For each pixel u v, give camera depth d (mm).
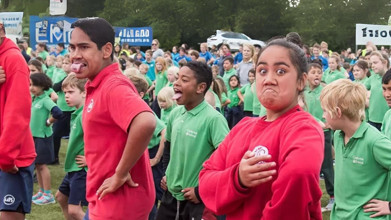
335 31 51906
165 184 4391
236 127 2289
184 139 4188
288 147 1919
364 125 3592
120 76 3137
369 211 3555
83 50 3129
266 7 50688
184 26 51625
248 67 12531
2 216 4289
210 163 2281
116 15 50344
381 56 8227
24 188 4289
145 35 21641
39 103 6930
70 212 4891
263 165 1874
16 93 3986
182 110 4434
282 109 2064
